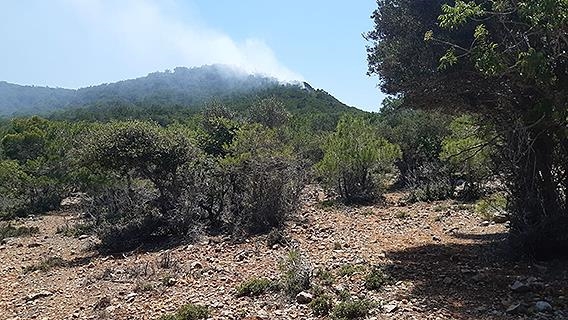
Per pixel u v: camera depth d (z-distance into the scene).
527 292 8.34
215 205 18.70
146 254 15.39
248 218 17.31
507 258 10.59
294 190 18.64
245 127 23.70
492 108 11.50
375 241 13.93
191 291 10.03
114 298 10.15
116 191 21.69
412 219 18.00
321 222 17.86
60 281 12.73
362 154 24.02
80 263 15.16
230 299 9.18
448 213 18.86
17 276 13.99
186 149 18.69
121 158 17.81
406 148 31.39
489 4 9.91
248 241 15.47
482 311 7.55
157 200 18.94
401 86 11.93
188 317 8.12
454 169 23.52
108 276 12.33
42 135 36.03
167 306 9.12
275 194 17.39
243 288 9.46
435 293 8.59
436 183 24.70
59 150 32.50
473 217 17.73
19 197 30.17
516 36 9.23
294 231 16.20
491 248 11.68
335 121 62.78
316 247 13.52
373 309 7.83
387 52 12.01
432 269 10.30
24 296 11.34
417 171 29.06
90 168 18.84
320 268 10.69
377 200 24.28
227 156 19.08
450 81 11.12
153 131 18.52
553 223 10.23
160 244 16.94
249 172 17.86
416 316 7.46
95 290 11.12
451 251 12.09
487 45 9.18
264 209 17.12
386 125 36.09
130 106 113.94
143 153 17.75
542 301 7.62
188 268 12.16
